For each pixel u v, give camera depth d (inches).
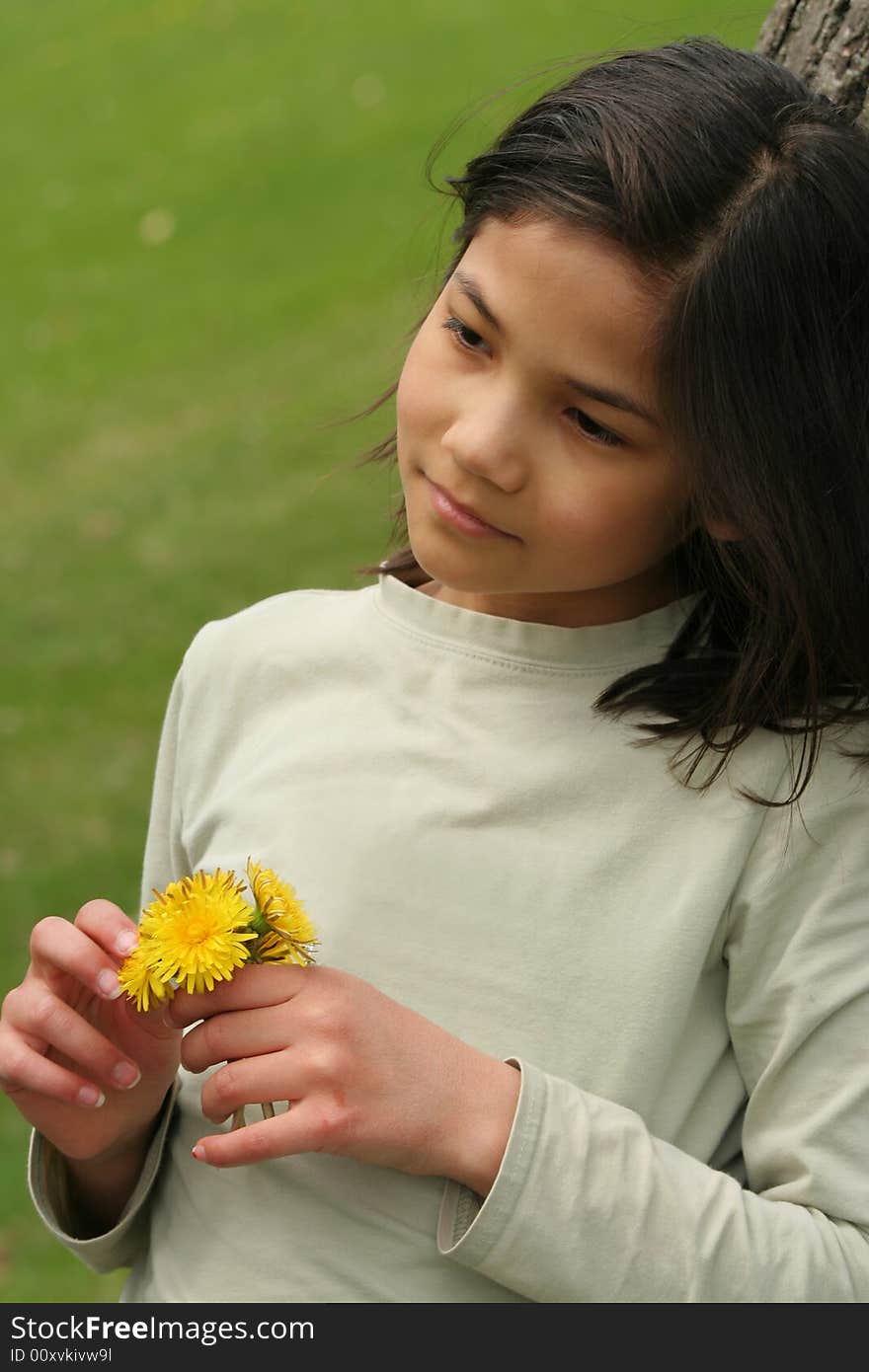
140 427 183.9
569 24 255.6
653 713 49.2
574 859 48.7
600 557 47.3
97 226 231.6
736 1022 48.4
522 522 46.9
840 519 47.8
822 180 46.8
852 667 48.7
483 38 257.6
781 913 48.1
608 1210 46.5
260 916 46.6
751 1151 48.3
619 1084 48.0
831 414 47.3
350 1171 48.3
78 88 275.4
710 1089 48.9
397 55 259.9
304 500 164.6
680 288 46.0
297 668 51.8
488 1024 48.4
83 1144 49.4
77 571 157.5
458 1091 46.8
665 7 241.1
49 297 215.5
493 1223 46.5
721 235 46.2
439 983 48.7
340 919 49.2
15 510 170.9
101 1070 48.2
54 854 120.7
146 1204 51.3
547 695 49.9
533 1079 47.0
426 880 49.1
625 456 46.7
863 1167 47.3
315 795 50.3
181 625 147.3
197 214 229.0
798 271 46.7
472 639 50.5
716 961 48.7
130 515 166.4
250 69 268.1
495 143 48.3
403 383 47.9
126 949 48.0
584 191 46.0
